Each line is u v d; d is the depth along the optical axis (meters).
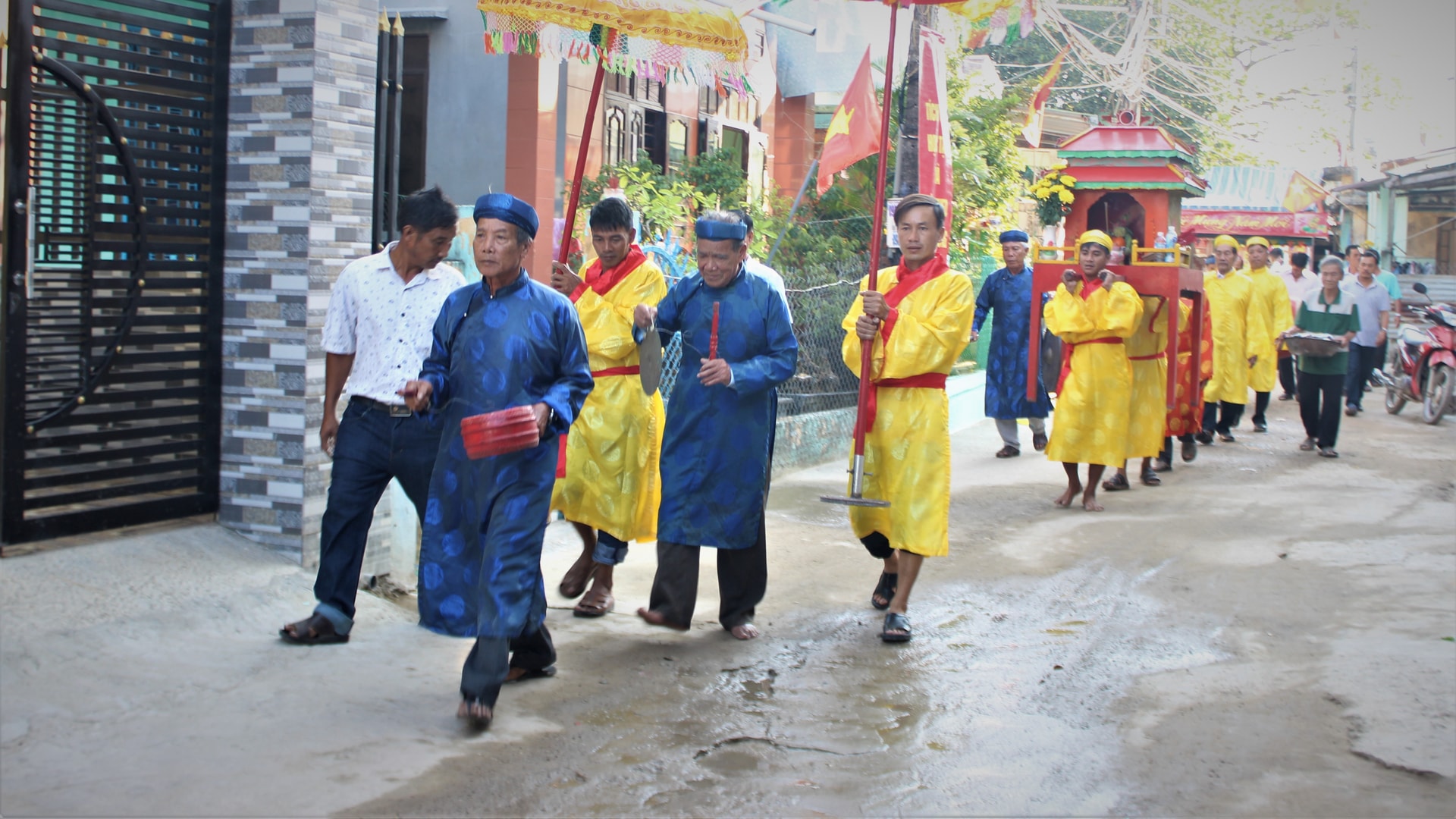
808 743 4.31
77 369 5.29
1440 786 3.94
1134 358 9.54
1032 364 9.38
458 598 4.34
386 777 3.80
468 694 4.22
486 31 6.30
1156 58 32.88
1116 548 7.56
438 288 5.00
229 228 5.75
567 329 4.41
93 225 5.30
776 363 5.43
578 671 5.02
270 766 3.81
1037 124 20.81
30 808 3.40
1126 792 3.91
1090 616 6.04
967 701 4.78
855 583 6.71
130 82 5.38
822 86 14.70
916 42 11.12
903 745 4.31
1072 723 4.54
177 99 5.56
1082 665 5.25
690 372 5.51
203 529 5.74
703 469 5.43
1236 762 4.14
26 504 5.17
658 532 5.49
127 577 5.18
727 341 5.47
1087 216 11.57
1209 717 4.58
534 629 4.51
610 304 5.80
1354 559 7.25
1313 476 10.48
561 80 10.19
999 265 15.34
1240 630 5.77
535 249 9.84
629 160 11.70
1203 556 7.34
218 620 5.08
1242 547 7.59
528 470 4.26
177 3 5.52
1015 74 28.53
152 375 5.55
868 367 5.59
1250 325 13.17
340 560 5.02
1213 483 10.08
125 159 5.38
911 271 5.77
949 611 6.13
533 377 4.36
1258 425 13.50
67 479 5.29
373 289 4.95
